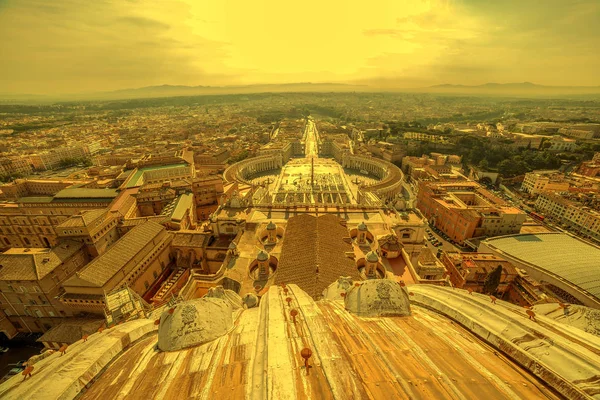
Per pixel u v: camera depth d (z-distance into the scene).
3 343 77.56
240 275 61.88
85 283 67.19
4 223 120.06
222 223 89.94
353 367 10.20
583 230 133.25
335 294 31.94
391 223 80.25
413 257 81.88
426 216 149.88
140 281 78.94
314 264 50.88
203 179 141.12
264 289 53.00
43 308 76.19
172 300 38.22
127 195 125.81
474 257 93.69
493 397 8.66
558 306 15.79
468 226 119.00
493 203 134.88
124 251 77.00
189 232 94.25
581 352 10.11
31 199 132.50
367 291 18.86
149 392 10.18
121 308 54.84
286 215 86.12
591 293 81.00
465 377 9.77
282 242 70.69
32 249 82.62
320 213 86.19
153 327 18.86
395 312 17.70
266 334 13.20
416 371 10.01
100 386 11.59
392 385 9.09
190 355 13.06
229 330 15.99
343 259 56.84
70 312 76.50
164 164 188.75
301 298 19.75
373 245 71.12
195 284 64.25
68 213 129.12
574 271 89.50
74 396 11.05
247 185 175.75
